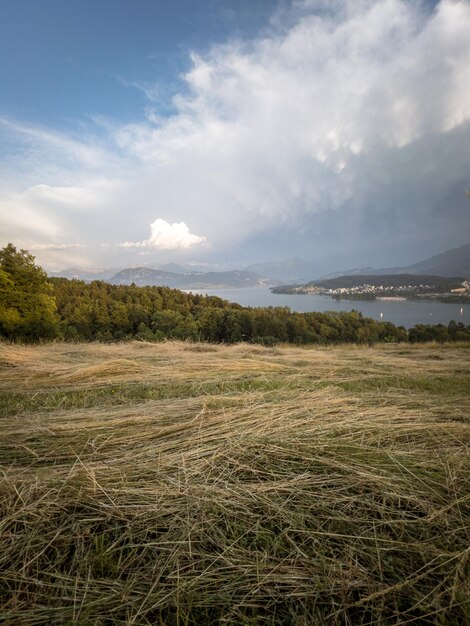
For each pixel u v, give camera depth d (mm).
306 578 1262
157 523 1549
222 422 2793
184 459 2117
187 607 1162
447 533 1493
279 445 2287
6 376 4465
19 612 1122
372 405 3291
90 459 2141
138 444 2396
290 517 1582
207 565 1347
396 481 1885
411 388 4215
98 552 1376
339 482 1860
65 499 1670
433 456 2154
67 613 1126
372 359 6469
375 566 1318
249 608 1188
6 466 2014
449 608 1139
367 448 2236
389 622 1133
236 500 1700
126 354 6633
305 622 1110
